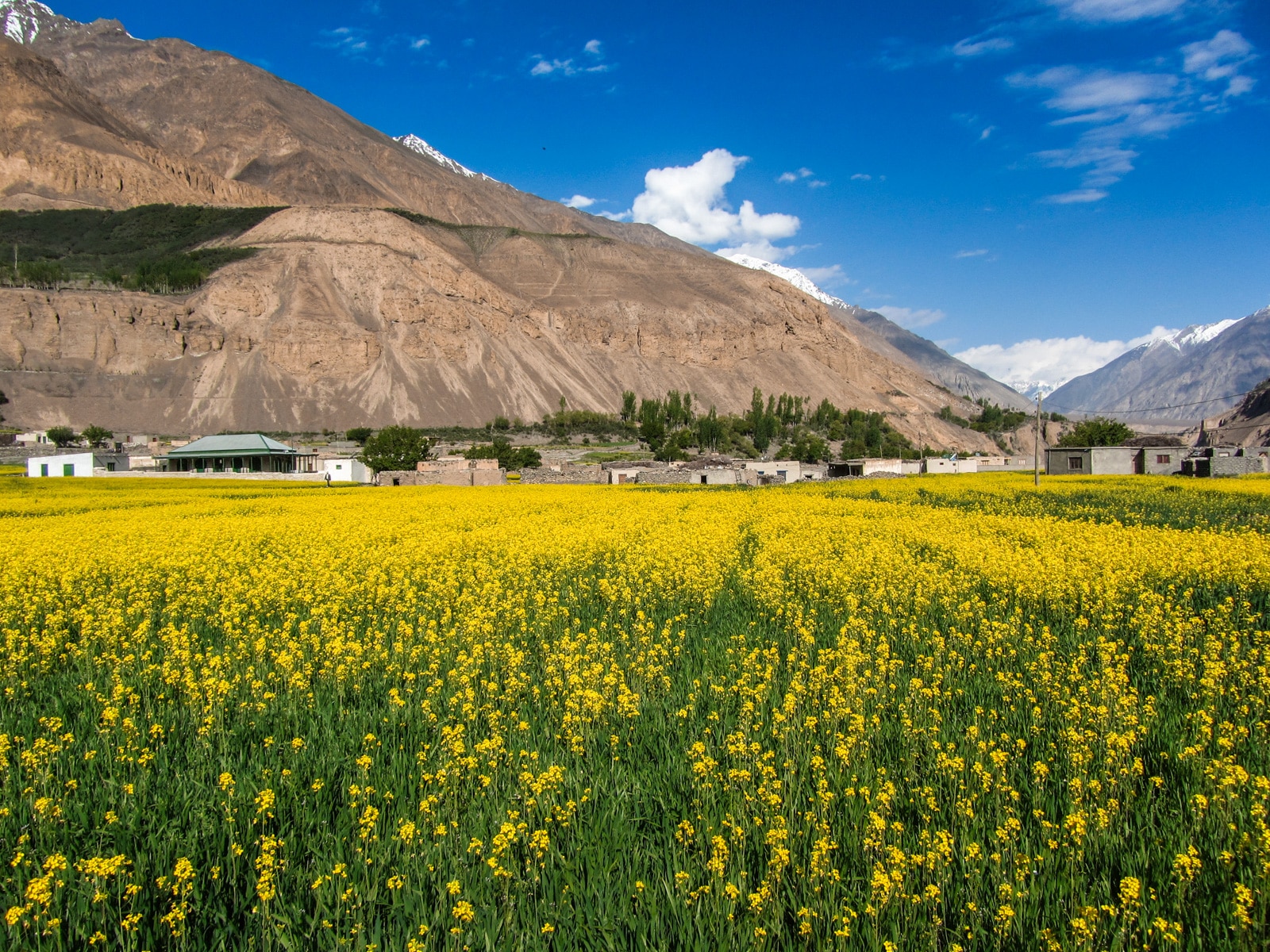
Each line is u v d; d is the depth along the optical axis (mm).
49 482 53938
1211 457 52781
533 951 4559
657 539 18453
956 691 8492
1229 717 7730
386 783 6492
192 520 26094
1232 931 4613
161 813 6035
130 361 187750
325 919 4723
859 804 6031
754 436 188500
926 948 4520
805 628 10977
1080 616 11695
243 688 8906
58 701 8516
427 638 10836
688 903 4898
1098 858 5320
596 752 7203
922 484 46812
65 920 4922
